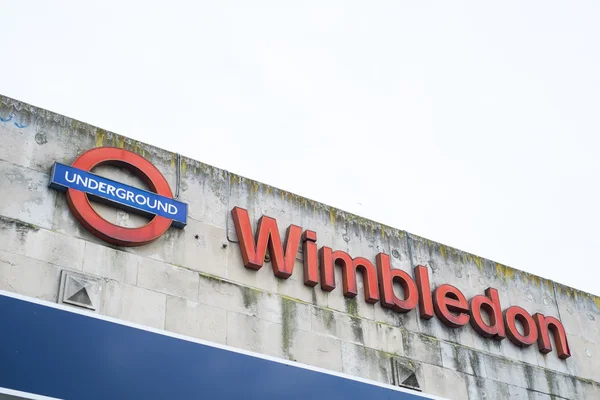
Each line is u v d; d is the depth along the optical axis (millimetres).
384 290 17594
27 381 12406
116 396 13016
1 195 14266
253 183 17547
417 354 17422
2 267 13594
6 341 12586
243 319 15586
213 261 15914
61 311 13359
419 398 16422
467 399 17547
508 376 18547
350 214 18594
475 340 18562
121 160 15750
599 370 20422
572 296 21469
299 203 17922
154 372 13594
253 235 16703
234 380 14328
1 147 14781
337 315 16828
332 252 17438
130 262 14898
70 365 12914
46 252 14125
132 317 14367
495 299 19328
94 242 14719
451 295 18656
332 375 15516
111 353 13391
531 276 20969
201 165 17047
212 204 16656
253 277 16203
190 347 14234
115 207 15391
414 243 19234
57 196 14836
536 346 19562
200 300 15297
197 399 13734
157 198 15773
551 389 19078
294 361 15594
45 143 15320
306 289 16766
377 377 16594
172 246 15594
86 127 16031
